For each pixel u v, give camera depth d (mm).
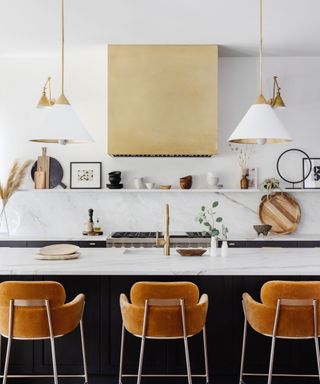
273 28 4648
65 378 3217
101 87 5684
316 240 5062
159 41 5074
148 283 2506
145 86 5195
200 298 2979
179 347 3193
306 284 2510
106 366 3199
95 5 4062
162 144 5207
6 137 5719
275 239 5074
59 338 3203
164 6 4086
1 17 4348
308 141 5688
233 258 3178
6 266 2842
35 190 5461
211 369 3182
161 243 3355
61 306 2586
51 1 3973
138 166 5703
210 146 5203
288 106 5684
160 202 5703
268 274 2678
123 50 5199
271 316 2576
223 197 5699
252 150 5691
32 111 5707
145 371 3191
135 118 5199
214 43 5148
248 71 5684
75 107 5688
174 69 5199
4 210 5730
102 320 3191
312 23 4504
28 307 2539
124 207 5715
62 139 3037
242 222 5695
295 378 3207
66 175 5723
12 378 3244
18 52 5516
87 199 5719
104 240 5090
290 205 5672
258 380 3205
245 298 2781
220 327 3178
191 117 5203
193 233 5391
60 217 5719
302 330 2545
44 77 5703
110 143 5203
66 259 3131
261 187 5523
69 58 5680
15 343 3207
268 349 3184
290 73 5684
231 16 4320
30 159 5723
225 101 5684
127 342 3193
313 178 5648
